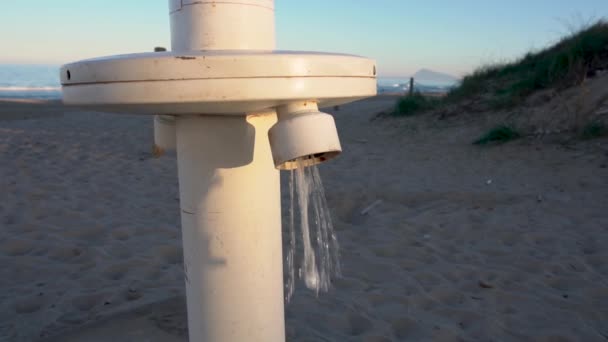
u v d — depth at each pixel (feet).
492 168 19.04
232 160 4.19
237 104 3.40
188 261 4.45
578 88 24.40
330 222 13.73
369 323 8.23
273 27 4.19
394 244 11.90
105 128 33.99
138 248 11.76
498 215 13.69
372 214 14.48
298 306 8.86
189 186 4.27
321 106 4.25
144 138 28.73
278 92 3.35
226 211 4.23
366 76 3.87
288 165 3.89
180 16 3.94
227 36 3.87
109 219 13.91
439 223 13.32
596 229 12.14
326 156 3.92
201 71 3.26
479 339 7.82
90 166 21.02
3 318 8.57
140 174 19.54
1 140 27.89
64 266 10.71
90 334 7.31
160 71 3.28
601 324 8.16
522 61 34.53
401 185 17.12
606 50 26.32
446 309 8.74
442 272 10.31
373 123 33.53
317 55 3.51
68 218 13.98
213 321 4.41
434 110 32.50
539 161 19.01
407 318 8.40
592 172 16.72
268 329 4.58
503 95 29.71
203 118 4.11
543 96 25.98
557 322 8.23
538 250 11.21
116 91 3.38
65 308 8.89
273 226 4.55
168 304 8.34
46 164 21.36
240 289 4.36
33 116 44.16
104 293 9.39
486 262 10.75
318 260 11.01
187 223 4.36
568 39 31.35
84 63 3.50
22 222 13.51
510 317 8.43
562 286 9.55
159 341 7.05
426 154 22.89
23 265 10.75
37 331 8.07
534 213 13.64
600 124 20.39
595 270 10.06
